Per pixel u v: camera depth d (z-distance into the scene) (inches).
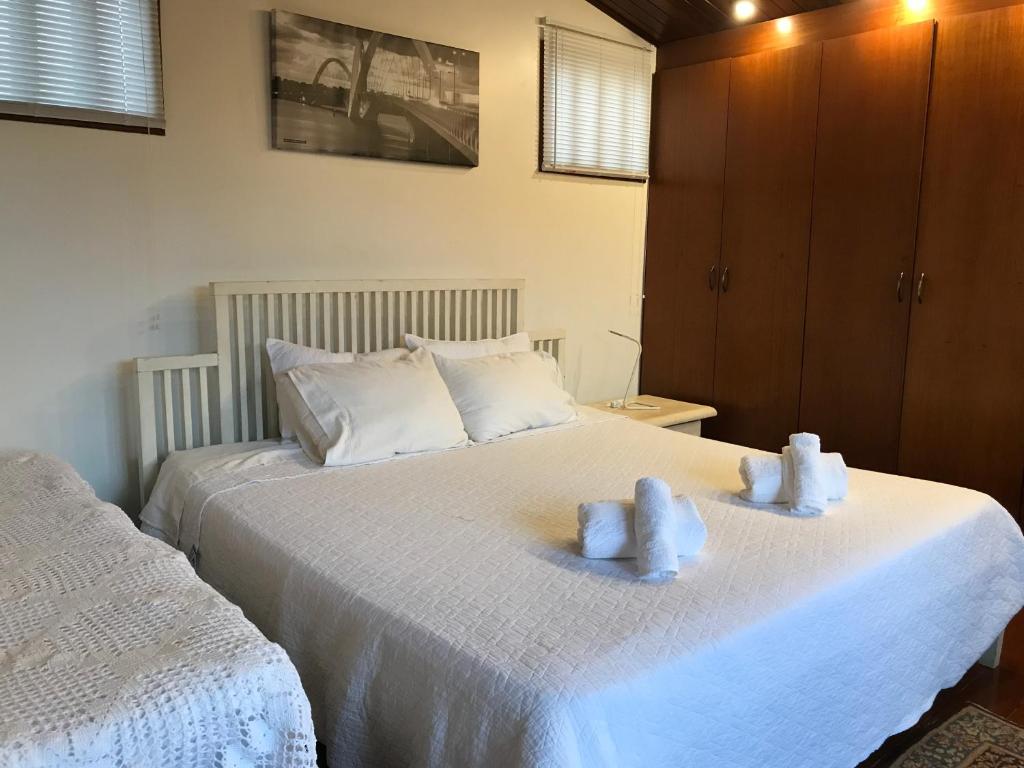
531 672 52.1
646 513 69.6
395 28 126.8
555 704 49.2
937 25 127.1
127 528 66.7
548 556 72.1
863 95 136.4
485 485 93.5
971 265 126.3
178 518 91.8
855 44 136.7
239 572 78.5
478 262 144.3
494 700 51.3
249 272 116.1
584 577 67.4
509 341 134.8
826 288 144.8
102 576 55.9
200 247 111.1
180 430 111.6
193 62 107.3
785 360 152.3
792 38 147.2
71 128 98.9
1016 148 120.0
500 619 59.6
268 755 44.1
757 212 153.6
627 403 164.4
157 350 109.1
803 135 145.3
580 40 153.0
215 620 49.8
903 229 133.5
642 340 176.4
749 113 152.9
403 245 132.9
